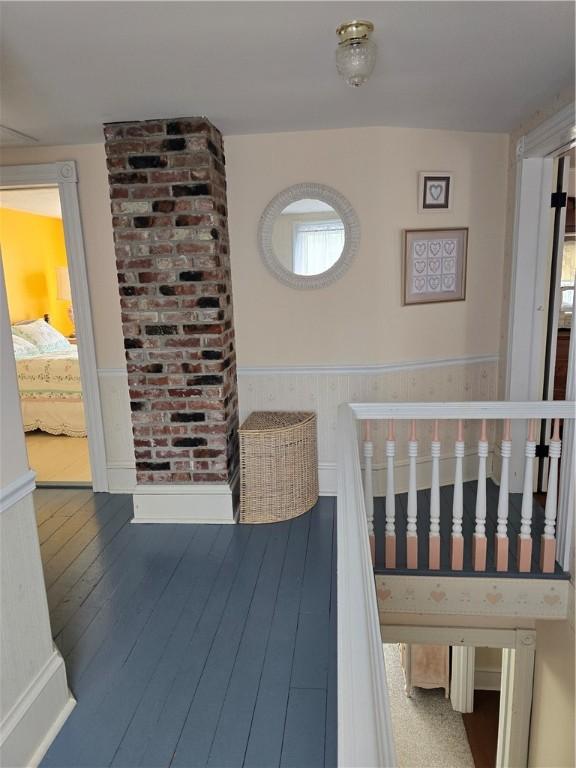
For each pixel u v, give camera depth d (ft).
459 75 7.51
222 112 8.87
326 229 10.51
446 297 11.14
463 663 15.12
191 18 5.59
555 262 10.66
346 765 2.35
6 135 9.82
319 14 5.57
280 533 9.84
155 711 5.87
